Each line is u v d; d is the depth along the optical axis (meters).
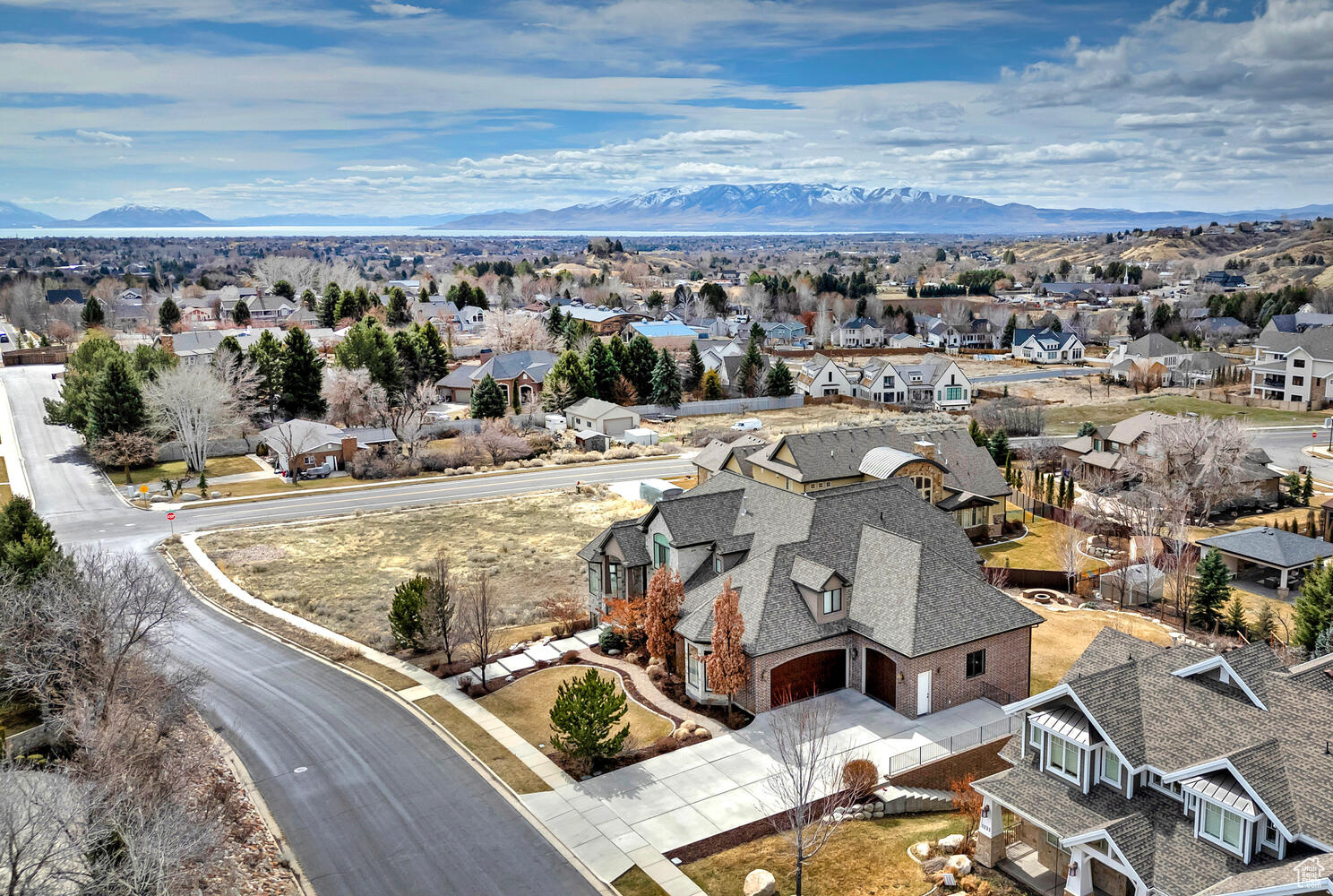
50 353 157.38
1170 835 25.17
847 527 46.09
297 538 72.19
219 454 104.19
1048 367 180.50
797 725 38.28
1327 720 25.28
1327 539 70.69
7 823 24.55
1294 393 122.25
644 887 28.80
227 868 29.11
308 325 193.25
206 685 44.72
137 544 70.31
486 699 42.56
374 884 29.19
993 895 27.64
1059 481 87.75
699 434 110.69
